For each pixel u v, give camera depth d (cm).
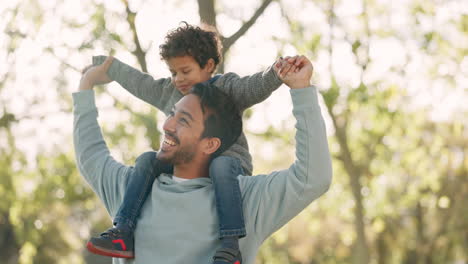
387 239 2230
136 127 1111
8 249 2375
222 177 269
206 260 263
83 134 304
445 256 2230
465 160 1883
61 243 2175
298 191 260
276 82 292
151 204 275
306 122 258
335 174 1778
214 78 326
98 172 297
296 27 1157
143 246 267
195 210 266
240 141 308
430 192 1956
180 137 269
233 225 261
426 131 1764
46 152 1216
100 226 2150
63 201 1369
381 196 1720
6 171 1217
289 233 2117
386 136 1641
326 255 2328
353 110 1480
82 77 337
